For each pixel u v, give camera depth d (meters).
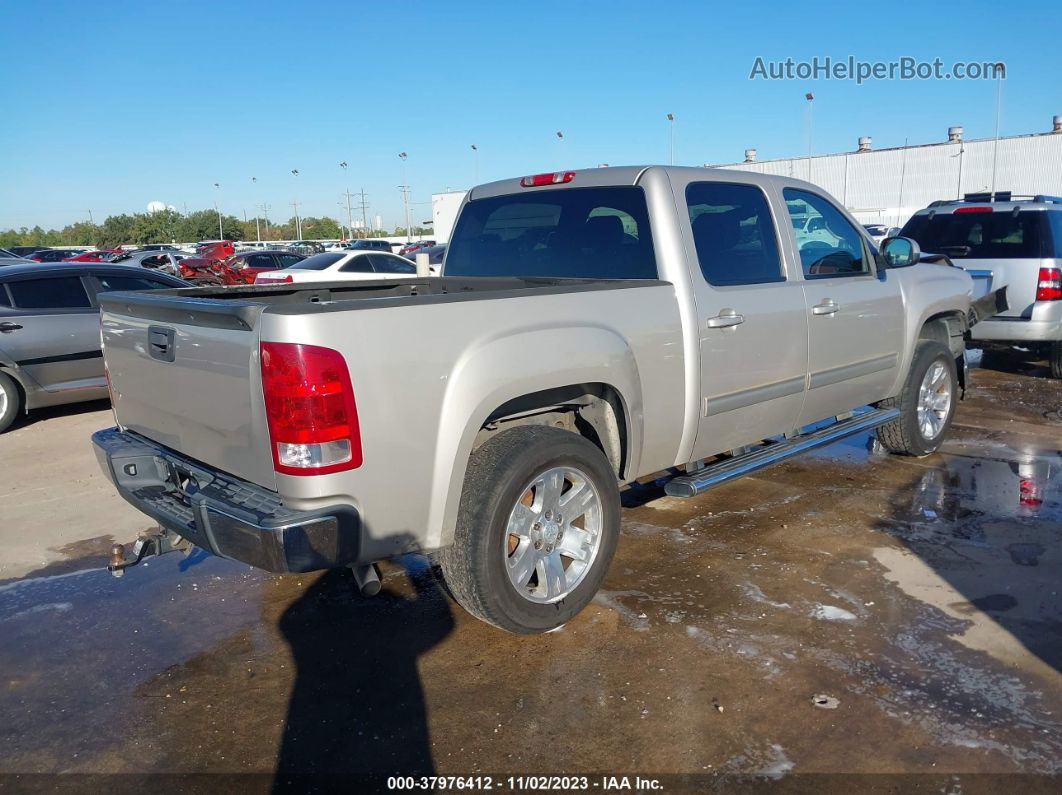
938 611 3.72
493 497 3.23
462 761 2.80
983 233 8.70
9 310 7.67
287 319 2.73
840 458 6.12
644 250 4.08
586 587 3.63
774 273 4.57
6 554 4.75
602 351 3.52
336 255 16.48
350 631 3.73
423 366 2.98
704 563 4.30
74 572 4.48
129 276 8.52
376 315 2.88
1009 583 3.99
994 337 8.59
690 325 3.96
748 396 4.32
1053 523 4.75
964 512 4.95
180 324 3.27
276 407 2.77
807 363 4.68
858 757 2.75
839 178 47.66
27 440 7.42
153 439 3.70
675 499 5.28
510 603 3.34
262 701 3.20
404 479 2.98
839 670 3.26
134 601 4.11
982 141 42.09
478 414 3.13
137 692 3.29
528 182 4.67
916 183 44.75
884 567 4.20
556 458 3.41
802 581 4.06
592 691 3.18
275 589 4.20
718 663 3.34
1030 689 3.11
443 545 3.19
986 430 6.88
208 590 4.21
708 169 4.37
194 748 2.92
